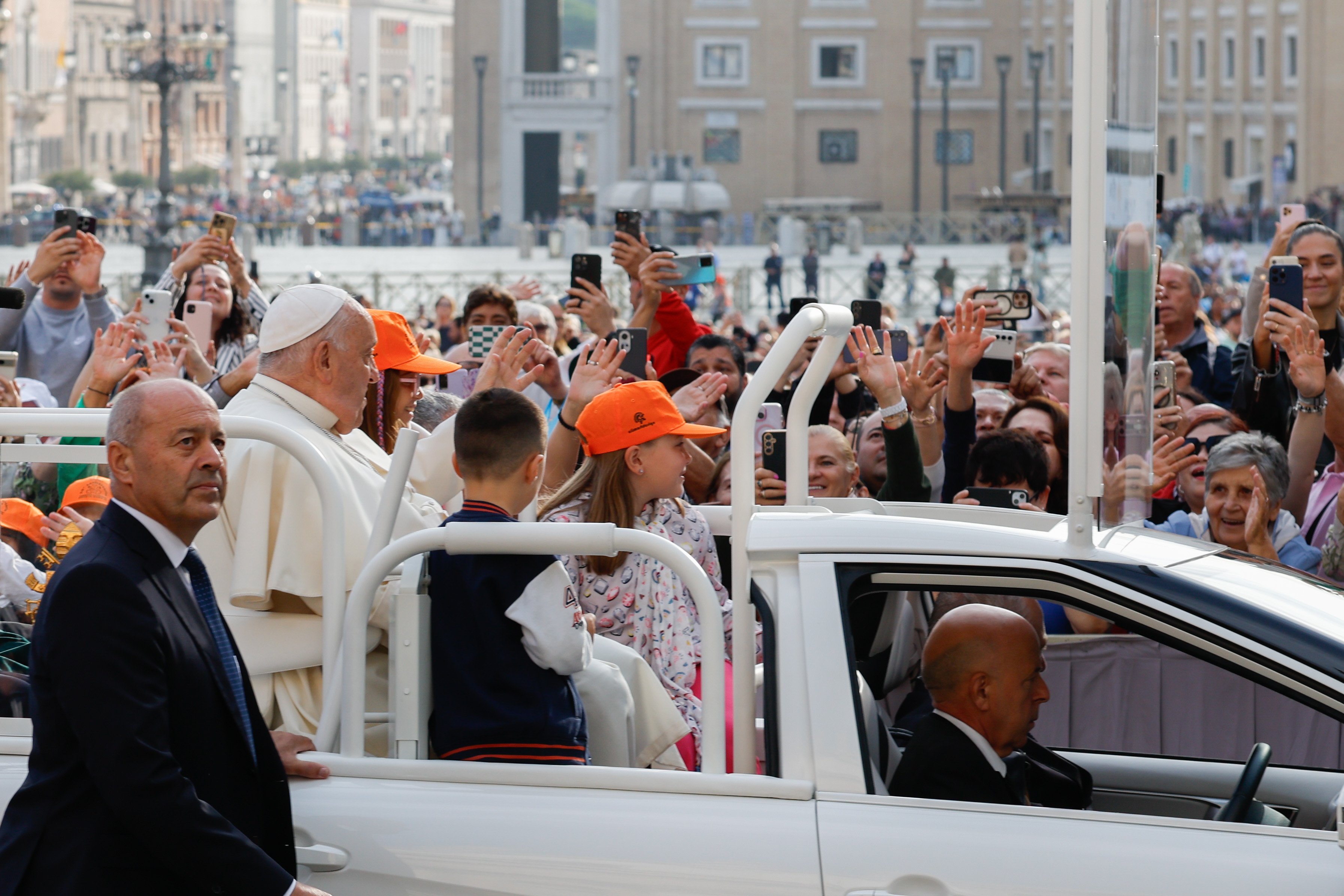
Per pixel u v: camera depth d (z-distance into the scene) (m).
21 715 11.61
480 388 15.93
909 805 9.26
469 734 10.18
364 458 12.30
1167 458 17.39
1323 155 151.38
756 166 199.00
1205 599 9.41
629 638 11.98
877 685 11.36
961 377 18.70
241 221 182.75
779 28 197.12
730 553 11.98
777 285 109.38
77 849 8.66
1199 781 12.38
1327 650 9.16
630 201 175.38
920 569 9.73
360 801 9.69
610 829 9.30
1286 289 18.22
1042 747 12.20
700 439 19.94
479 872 9.33
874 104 198.25
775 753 9.60
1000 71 184.00
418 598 10.34
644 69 197.62
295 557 11.39
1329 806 11.70
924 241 172.00
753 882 9.01
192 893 8.91
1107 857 8.88
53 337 23.72
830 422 22.72
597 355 14.74
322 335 11.94
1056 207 173.12
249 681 9.59
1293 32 156.75
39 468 12.23
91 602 8.60
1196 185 180.50
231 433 10.93
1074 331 9.56
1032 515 11.25
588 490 12.57
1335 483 18.03
